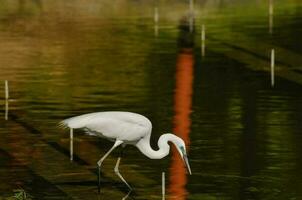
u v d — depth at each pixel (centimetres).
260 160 1612
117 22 3369
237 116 1948
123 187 1466
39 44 2898
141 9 3744
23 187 1455
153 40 2986
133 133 1441
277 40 3019
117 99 2109
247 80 2356
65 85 2269
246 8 3800
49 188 1452
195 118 1927
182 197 1416
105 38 3012
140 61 2608
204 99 2117
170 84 2288
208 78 2372
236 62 2616
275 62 2639
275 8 3797
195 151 1669
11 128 1828
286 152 1664
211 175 1527
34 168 1560
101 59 2639
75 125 1430
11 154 1642
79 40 2975
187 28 3256
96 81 2317
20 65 2545
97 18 3475
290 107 2041
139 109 2008
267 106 2050
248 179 1505
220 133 1803
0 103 2058
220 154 1652
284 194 1427
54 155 1642
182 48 2841
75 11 3672
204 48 2852
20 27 3253
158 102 2081
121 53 2733
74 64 2562
